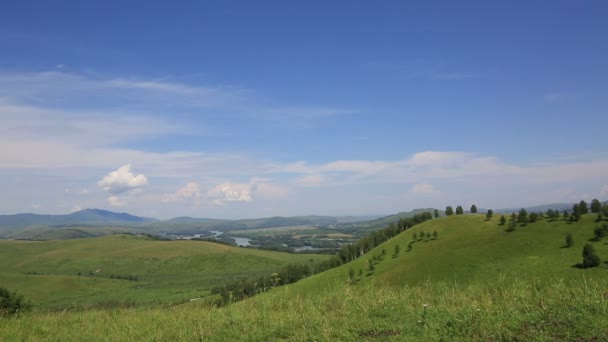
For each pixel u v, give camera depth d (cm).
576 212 10019
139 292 12662
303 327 896
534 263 7606
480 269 8238
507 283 1049
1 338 1062
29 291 12238
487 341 702
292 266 9475
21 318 1362
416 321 851
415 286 1178
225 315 1120
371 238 13625
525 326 737
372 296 1099
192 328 1016
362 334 823
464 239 10581
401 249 11119
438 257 9262
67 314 1423
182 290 12462
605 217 9712
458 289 1093
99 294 12450
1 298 1548
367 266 9894
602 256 6662
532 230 9975
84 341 997
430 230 12294
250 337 891
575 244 8331
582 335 679
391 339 768
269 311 1090
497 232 10506
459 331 761
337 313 982
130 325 1137
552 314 767
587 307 777
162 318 1203
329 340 802
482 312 838
